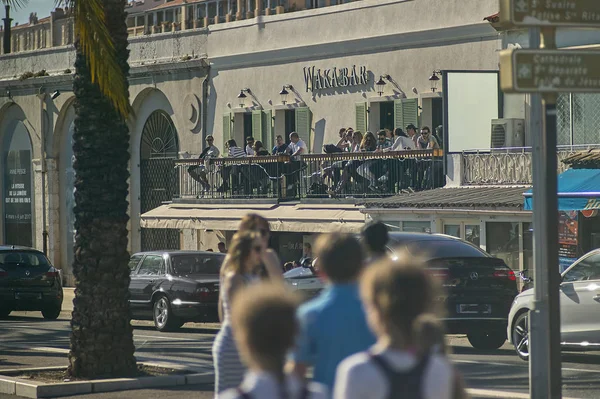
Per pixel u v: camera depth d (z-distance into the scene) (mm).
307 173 47500
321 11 50719
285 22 52344
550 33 14055
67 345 30719
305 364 8602
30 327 38531
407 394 6672
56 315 44562
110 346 21531
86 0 20859
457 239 28266
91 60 20844
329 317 8781
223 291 12367
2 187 69438
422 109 46281
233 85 54906
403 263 6941
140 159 60219
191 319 36188
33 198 67125
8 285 43125
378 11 48125
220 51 55594
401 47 47125
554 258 14180
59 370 22750
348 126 49500
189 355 26609
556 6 14031
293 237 50438
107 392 20500
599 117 39031
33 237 67250
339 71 49812
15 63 68875
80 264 21625
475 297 26891
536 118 14781
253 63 53875
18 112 68125
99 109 21703
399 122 47344
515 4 13922
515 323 25438
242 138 54938
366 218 43281
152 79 59125
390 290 6812
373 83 48250
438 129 45000
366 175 44906
